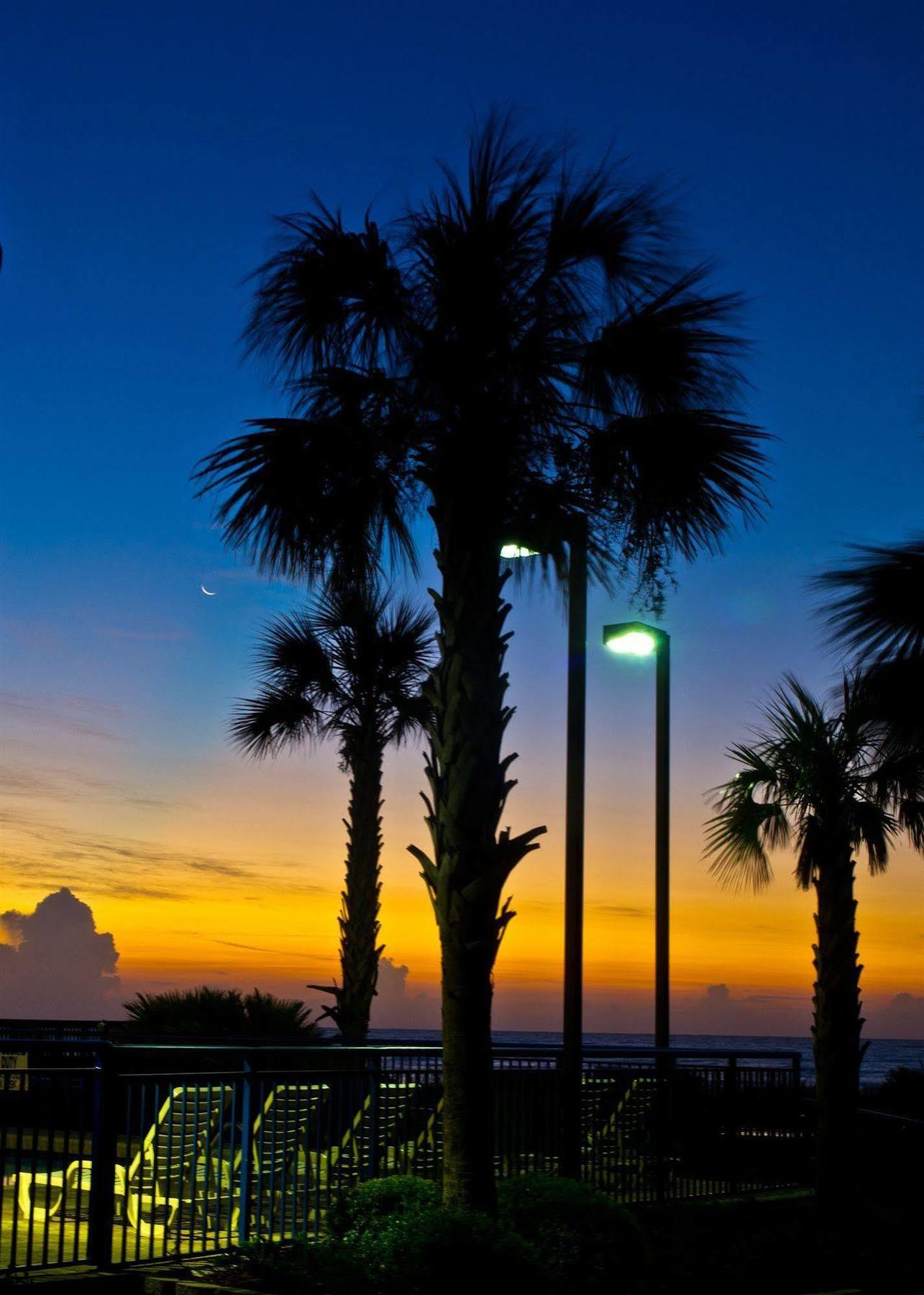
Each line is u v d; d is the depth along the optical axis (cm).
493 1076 925
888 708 1005
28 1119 1308
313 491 1013
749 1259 1041
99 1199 836
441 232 1023
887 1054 15512
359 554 1059
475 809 927
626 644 1520
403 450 1030
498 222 1020
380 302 1033
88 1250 833
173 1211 942
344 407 1032
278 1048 960
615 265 1046
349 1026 1967
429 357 1009
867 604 974
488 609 958
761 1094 1483
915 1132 1633
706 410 1026
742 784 1488
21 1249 873
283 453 1004
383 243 1039
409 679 2084
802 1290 980
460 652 948
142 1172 895
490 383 1018
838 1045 1365
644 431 1016
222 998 2219
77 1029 1939
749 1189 1412
